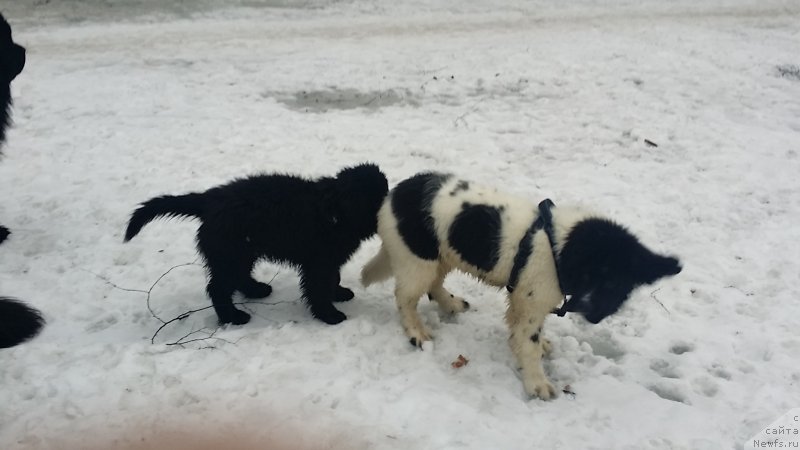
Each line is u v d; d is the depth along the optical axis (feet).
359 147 11.82
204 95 14.48
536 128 12.71
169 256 8.71
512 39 19.07
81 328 7.44
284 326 7.22
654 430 6.13
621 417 6.28
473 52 17.72
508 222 6.47
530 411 6.34
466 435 5.99
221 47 18.24
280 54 17.66
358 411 6.19
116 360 6.73
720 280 8.16
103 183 10.49
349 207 7.09
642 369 6.89
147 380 6.50
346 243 7.30
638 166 11.06
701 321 7.52
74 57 16.98
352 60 17.11
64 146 11.70
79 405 6.22
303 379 6.52
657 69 15.96
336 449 5.85
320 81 15.52
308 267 7.31
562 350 7.20
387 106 14.05
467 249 6.61
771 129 12.37
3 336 4.36
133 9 22.27
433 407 6.24
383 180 7.27
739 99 13.97
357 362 6.77
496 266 6.57
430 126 12.85
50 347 6.92
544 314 6.61
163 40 18.81
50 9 21.83
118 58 17.02
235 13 22.11
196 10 22.39
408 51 17.93
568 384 6.75
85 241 9.04
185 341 7.07
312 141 12.07
